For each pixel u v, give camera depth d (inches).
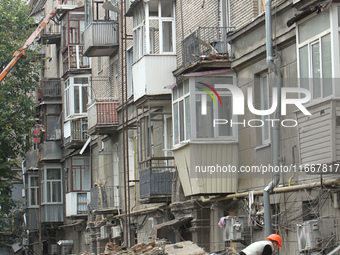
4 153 1450.5
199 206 861.2
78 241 1536.7
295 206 662.5
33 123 1510.8
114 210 1238.9
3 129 1451.8
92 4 1284.4
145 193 964.0
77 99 1491.1
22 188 2078.0
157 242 703.1
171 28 1016.2
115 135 1288.1
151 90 981.8
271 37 681.0
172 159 962.7
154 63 988.6
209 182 780.0
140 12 1033.5
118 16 1270.9
